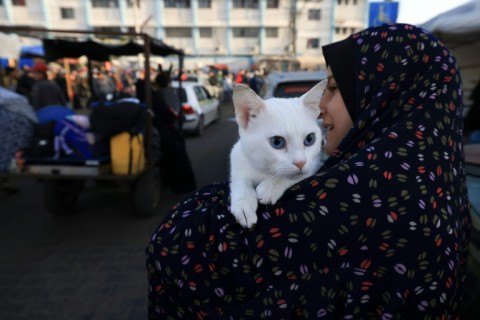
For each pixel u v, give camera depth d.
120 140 3.45
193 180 4.83
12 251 3.38
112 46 4.99
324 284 0.80
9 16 30.83
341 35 34.53
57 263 3.16
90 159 3.46
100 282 2.88
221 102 18.36
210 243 0.89
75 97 13.90
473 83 6.38
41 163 3.43
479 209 1.54
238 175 1.18
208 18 33.53
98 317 2.47
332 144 1.25
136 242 3.57
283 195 0.87
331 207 0.81
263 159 1.15
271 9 33.53
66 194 4.27
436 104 0.90
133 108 3.50
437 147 0.86
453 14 4.67
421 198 0.80
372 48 1.07
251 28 34.19
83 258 3.25
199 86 10.83
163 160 4.62
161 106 4.60
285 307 0.81
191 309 0.93
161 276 0.98
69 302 2.62
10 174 3.40
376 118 0.97
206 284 0.89
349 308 0.78
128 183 4.23
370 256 0.79
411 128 0.88
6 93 3.48
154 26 33.09
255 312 0.84
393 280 0.78
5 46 6.11
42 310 2.54
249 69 28.12
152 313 1.06
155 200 4.30
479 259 1.38
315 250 0.81
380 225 0.79
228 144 8.45
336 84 1.21
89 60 5.67
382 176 0.82
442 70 0.94
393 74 0.99
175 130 4.81
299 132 1.13
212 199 1.07
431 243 0.78
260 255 0.83
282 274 0.82
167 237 0.97
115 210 4.44
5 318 2.46
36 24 31.36
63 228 3.91
